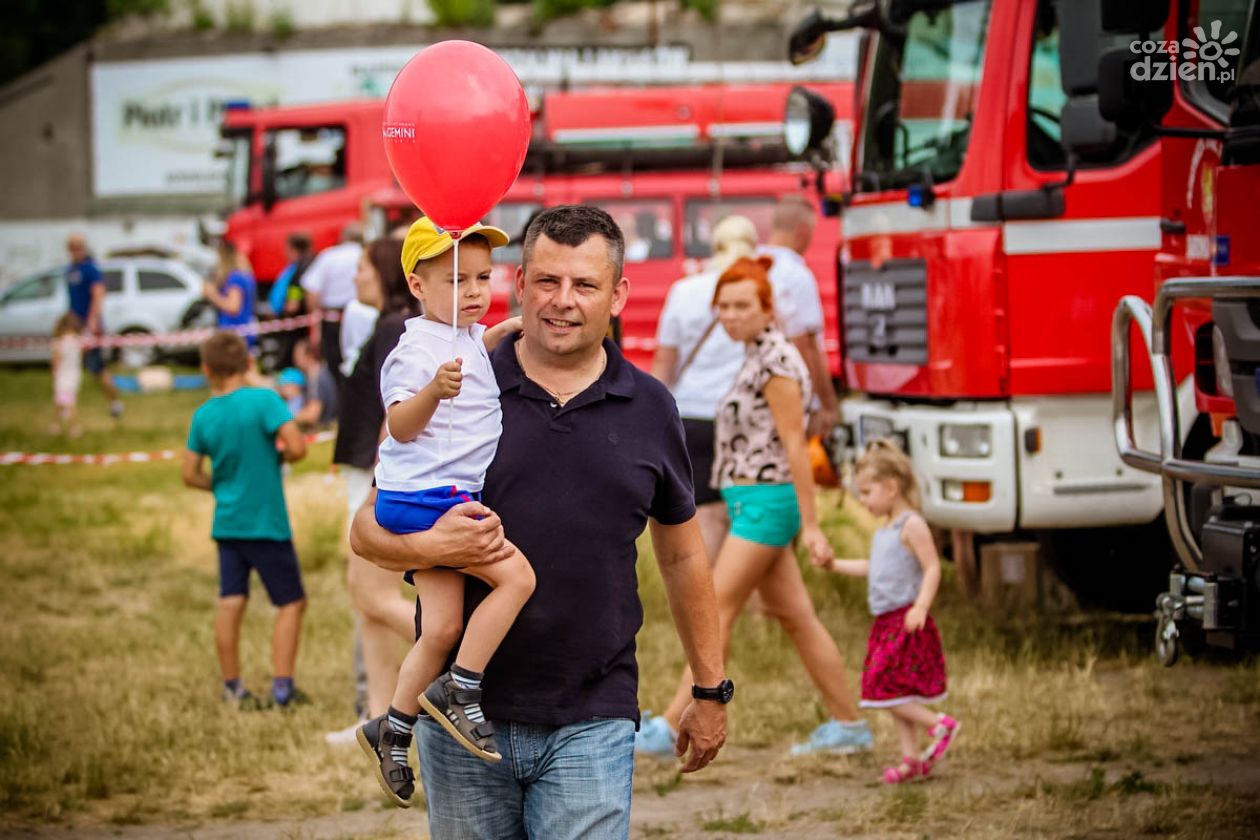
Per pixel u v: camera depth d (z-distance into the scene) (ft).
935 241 33.14
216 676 34.96
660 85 71.67
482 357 15.78
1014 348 32.30
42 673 35.55
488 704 15.47
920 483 33.68
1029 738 27.84
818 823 24.27
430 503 15.19
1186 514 23.21
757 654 34.09
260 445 32.19
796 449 26.66
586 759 15.37
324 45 125.90
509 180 16.19
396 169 16.05
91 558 49.03
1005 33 32.35
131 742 29.45
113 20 141.49
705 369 33.27
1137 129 25.35
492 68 16.12
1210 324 24.23
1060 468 32.37
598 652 15.47
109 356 104.06
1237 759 26.63
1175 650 22.66
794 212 36.55
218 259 81.87
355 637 30.45
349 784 27.37
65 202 130.11
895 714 26.18
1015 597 36.11
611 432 15.64
